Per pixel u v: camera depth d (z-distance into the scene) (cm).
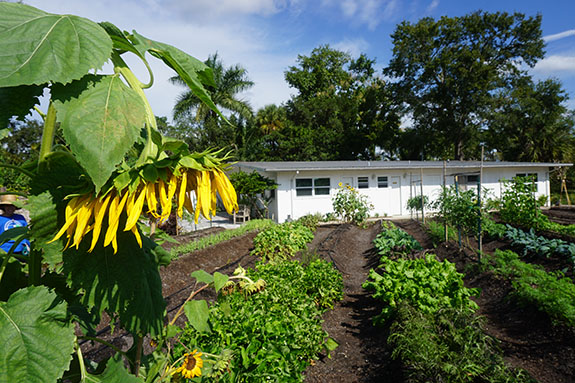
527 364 405
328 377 383
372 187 1878
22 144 1764
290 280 559
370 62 4419
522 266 572
